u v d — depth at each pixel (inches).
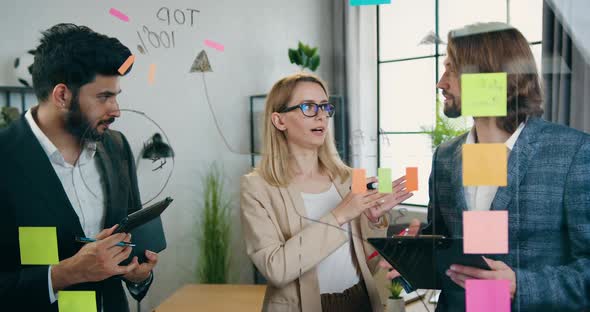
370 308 34.8
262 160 35.8
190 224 43.2
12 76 43.4
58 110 42.4
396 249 34.5
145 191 43.4
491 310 33.4
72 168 42.1
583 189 31.0
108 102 42.8
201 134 43.2
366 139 35.0
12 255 41.7
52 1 43.3
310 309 34.6
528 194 32.3
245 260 43.3
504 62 32.6
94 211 42.5
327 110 35.0
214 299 40.6
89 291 41.6
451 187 33.6
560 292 32.0
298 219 34.8
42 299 41.7
